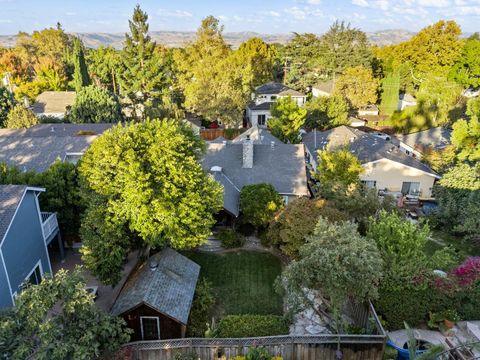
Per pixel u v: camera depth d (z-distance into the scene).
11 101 46.56
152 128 17.61
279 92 63.00
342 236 13.55
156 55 60.06
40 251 17.92
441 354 11.34
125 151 16.22
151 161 16.55
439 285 14.69
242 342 12.55
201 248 23.16
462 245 23.45
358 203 21.70
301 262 13.15
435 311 14.94
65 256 22.28
